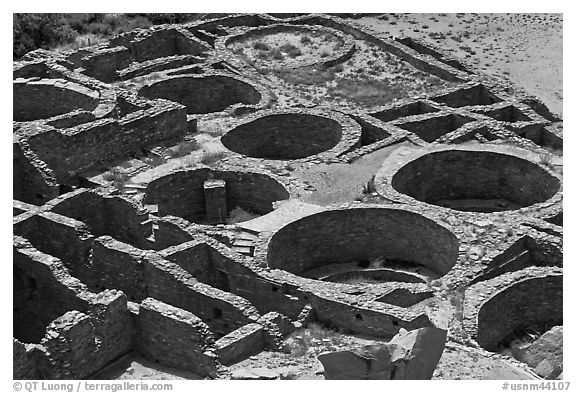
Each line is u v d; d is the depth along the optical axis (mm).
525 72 97500
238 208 77750
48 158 76812
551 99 93438
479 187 79875
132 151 80125
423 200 79625
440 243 71250
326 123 84438
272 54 96188
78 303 62906
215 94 91938
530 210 73062
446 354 59750
